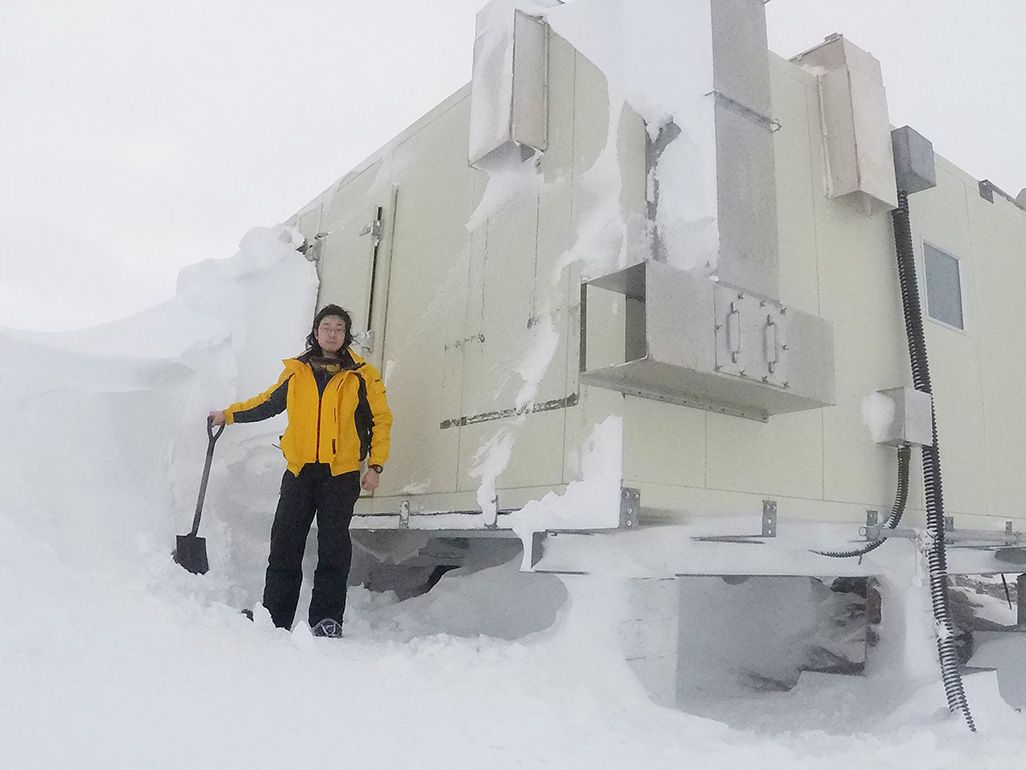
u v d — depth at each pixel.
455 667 2.73
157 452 3.91
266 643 2.75
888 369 3.95
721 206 2.88
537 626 3.66
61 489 3.41
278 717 2.03
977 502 4.32
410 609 4.12
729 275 2.86
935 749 2.54
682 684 4.03
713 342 2.74
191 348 4.27
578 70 3.46
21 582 2.72
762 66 3.21
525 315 3.46
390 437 4.21
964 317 4.50
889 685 3.71
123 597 2.92
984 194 4.89
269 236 5.27
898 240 4.00
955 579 6.74
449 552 4.48
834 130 3.82
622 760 2.05
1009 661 4.58
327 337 3.63
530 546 3.14
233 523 4.23
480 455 3.56
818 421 3.54
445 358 3.94
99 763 1.68
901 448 3.75
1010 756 2.52
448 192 4.17
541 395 3.27
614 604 2.97
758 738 2.55
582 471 2.99
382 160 4.87
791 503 3.36
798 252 3.59
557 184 3.45
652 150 3.10
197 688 2.16
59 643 2.36
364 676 2.48
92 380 3.87
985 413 4.49
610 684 2.80
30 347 3.78
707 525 3.17
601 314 3.04
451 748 1.97
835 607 4.78
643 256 3.01
